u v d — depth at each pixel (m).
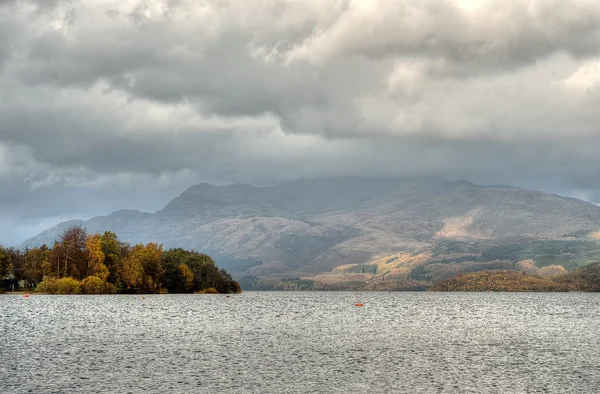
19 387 89.38
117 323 190.25
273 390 89.25
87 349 128.12
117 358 115.81
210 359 115.50
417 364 111.25
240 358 116.94
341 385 92.75
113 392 87.00
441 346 137.75
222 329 175.38
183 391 88.00
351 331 172.50
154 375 99.00
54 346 132.62
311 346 136.00
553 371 104.44
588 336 161.75
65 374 99.00
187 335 157.75
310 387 91.25
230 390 89.00
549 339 153.88
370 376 99.56
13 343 137.00
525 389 90.31
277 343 141.25
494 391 89.19
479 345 140.12
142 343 139.50
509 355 123.31
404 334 164.75
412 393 87.94
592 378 98.31
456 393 88.00
